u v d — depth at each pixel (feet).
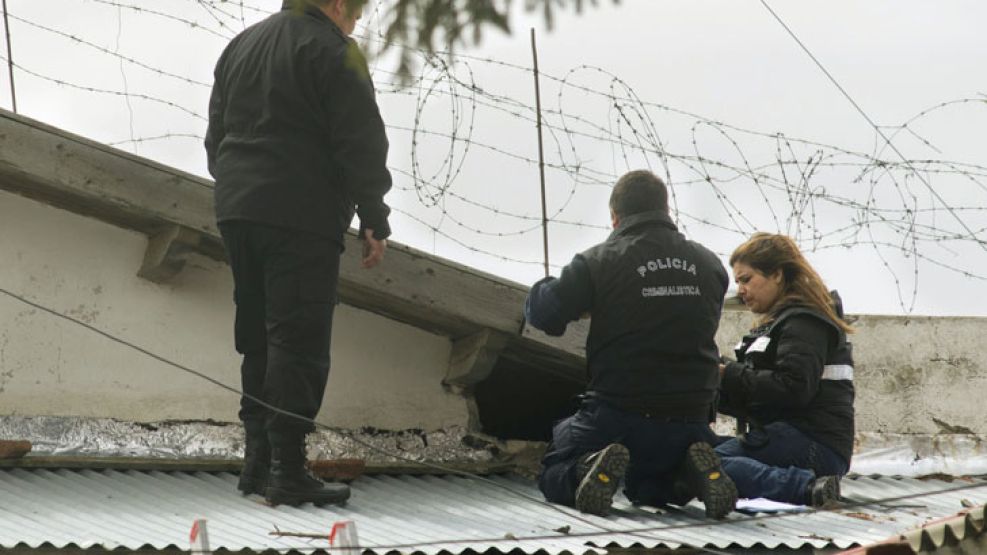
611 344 71.92
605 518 70.69
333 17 71.05
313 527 66.28
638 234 73.41
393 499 74.33
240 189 69.31
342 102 69.15
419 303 77.71
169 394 78.07
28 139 72.13
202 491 72.59
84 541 61.31
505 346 82.64
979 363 92.43
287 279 69.41
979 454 90.63
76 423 75.56
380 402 82.02
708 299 72.69
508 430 89.20
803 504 73.10
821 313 75.72
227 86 71.51
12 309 75.61
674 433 71.77
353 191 69.77
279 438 69.72
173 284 78.74
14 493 68.90
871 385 92.07
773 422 76.28
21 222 76.13
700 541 66.08
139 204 73.82
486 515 71.31
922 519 71.82
